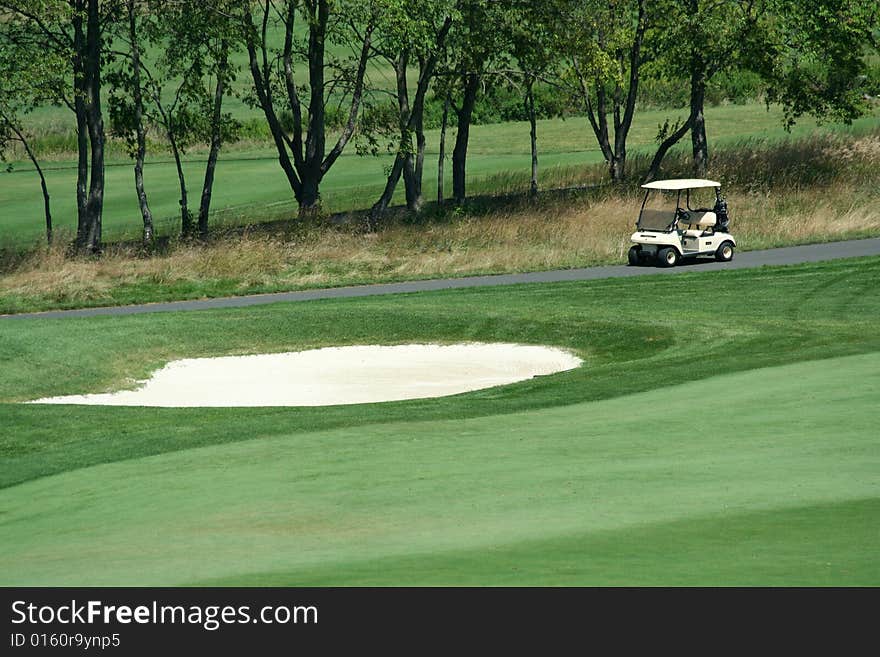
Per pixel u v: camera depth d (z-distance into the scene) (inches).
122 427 1250.0
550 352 2015.3
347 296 2726.4
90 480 890.1
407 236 3555.6
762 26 4232.3
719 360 1470.2
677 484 719.1
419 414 1181.7
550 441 922.1
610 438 918.4
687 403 1094.4
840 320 2053.4
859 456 784.3
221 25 3796.8
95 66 3767.2
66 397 1786.4
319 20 3853.3
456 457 871.1
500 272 3105.3
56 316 2728.8
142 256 3457.2
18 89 3612.2
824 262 2815.0
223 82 3998.5
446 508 690.2
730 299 2363.4
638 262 3083.2
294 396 1722.4
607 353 1955.0
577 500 689.0
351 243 3454.7
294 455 928.9
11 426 1275.8
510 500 702.5
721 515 623.8
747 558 526.0
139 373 1951.3
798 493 672.4
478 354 2028.8
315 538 630.5
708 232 3070.9
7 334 2092.8
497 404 1226.6
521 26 4060.0
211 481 837.8
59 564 600.4
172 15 3826.3
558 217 3727.9
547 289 2652.6
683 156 4982.8
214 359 2068.2
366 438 997.2
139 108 3902.6
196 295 2950.3
